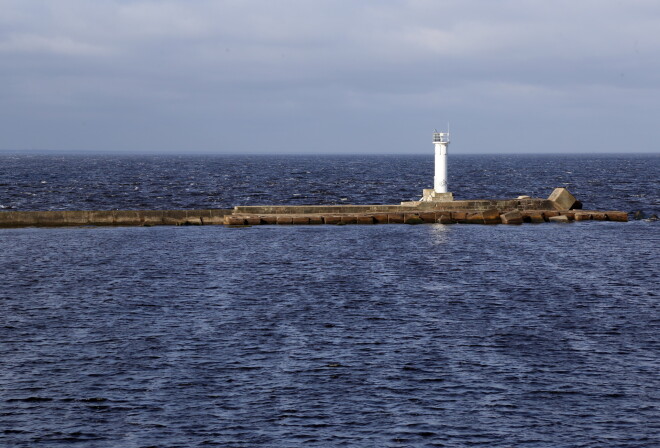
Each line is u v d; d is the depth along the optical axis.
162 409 31.81
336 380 34.88
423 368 36.34
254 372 35.88
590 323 44.16
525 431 29.91
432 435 29.61
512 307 47.91
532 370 36.09
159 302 49.47
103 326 43.53
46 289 53.59
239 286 54.47
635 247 73.56
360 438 29.38
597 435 29.62
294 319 44.88
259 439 29.31
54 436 29.48
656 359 37.75
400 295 51.31
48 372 35.84
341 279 56.91
